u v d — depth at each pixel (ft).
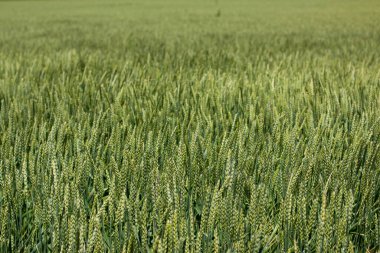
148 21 75.05
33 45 37.19
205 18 82.07
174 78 18.92
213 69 20.86
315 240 7.19
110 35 47.96
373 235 7.45
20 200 7.66
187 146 9.64
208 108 12.94
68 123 11.24
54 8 128.98
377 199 8.70
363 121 10.41
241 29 56.54
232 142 9.60
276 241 7.24
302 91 13.93
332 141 9.78
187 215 7.81
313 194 7.95
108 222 7.55
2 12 113.70
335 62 22.93
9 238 7.03
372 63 23.98
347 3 130.41
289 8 114.52
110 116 11.34
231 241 6.59
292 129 9.61
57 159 8.94
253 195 6.56
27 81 16.92
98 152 9.22
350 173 8.40
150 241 7.63
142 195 8.31
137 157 8.46
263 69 19.62
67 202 6.63
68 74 19.26
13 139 10.57
